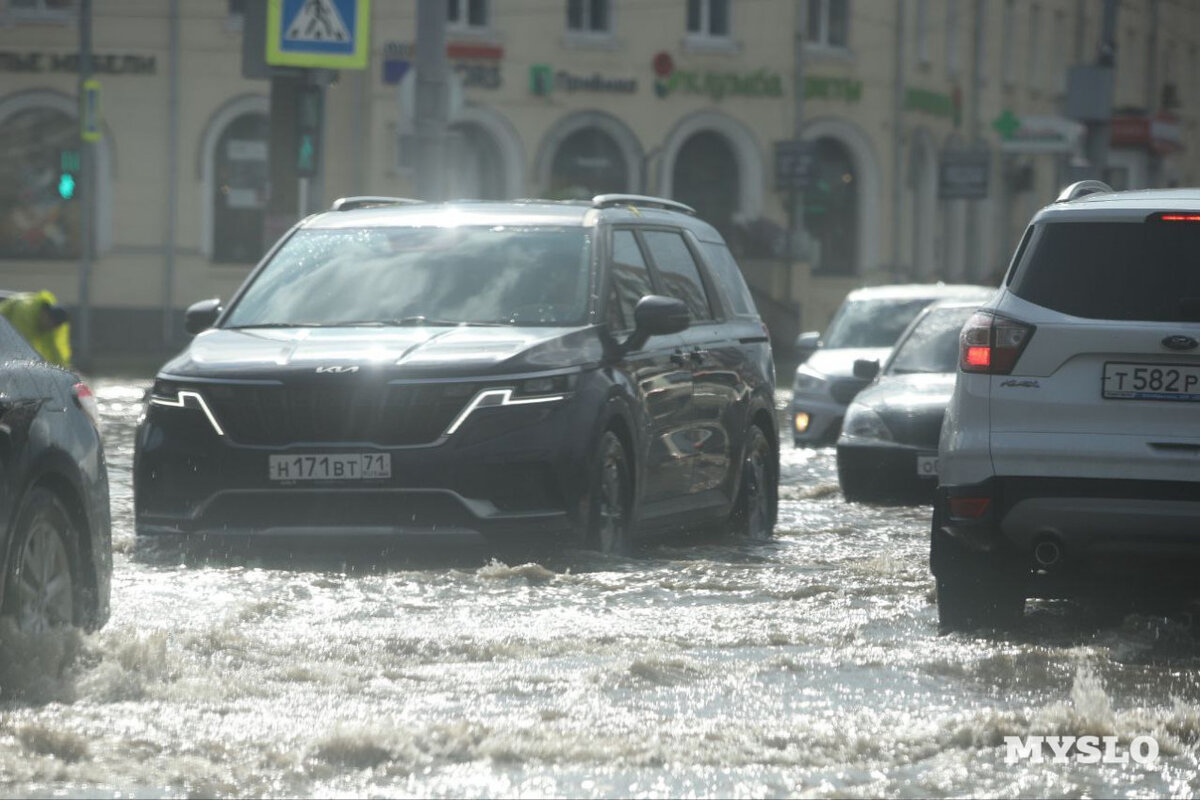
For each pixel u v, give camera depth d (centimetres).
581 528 3102
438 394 3061
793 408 6650
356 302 3412
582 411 3123
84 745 1694
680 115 14862
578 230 3522
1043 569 2581
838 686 2112
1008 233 18812
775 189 15312
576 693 2028
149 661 2080
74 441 2209
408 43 13388
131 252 13225
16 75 13025
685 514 3600
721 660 2270
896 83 16412
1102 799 1625
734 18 15150
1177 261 2567
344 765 1672
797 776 1669
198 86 13275
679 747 1759
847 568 3152
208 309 3556
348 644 2311
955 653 2333
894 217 16488
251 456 3094
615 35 14538
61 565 2161
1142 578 2583
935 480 4841
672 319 3391
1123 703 2055
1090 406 2553
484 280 3412
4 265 13062
